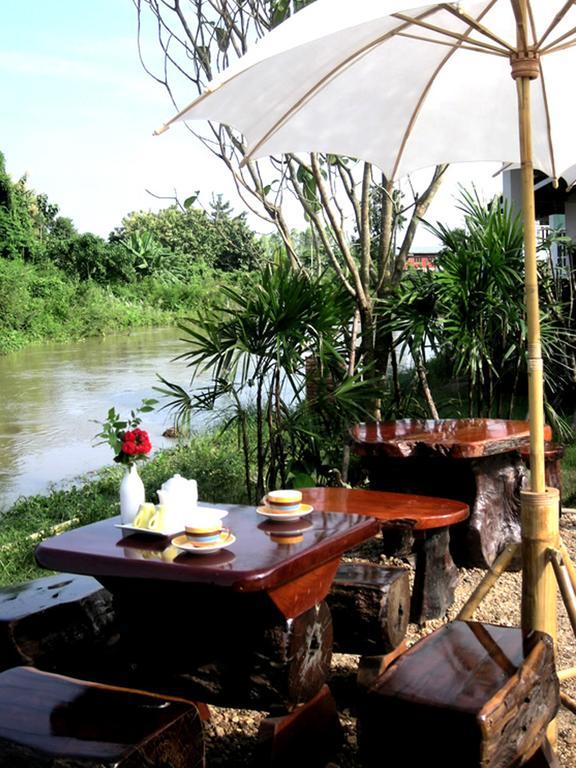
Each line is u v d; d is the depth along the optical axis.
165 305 40.81
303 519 2.97
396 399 6.70
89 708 2.29
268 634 2.57
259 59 2.01
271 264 6.12
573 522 5.75
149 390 15.69
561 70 3.33
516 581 4.73
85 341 29.50
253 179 6.36
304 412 5.91
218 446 8.69
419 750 2.12
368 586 3.07
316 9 2.10
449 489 4.83
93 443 10.95
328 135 3.44
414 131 3.56
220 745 3.01
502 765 2.11
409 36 2.89
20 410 13.77
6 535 6.22
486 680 2.20
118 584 2.74
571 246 9.22
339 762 2.89
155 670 2.76
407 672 2.26
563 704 2.74
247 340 5.63
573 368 8.00
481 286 5.99
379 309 6.39
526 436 4.71
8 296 28.72
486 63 3.33
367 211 6.38
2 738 2.13
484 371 7.27
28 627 2.88
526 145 2.53
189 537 2.58
